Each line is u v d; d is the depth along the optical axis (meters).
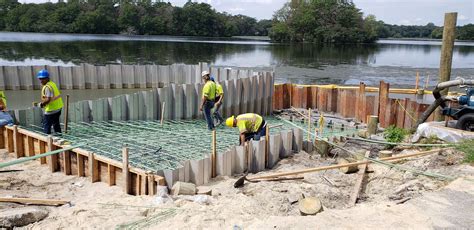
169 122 12.45
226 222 5.79
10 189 7.52
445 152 8.50
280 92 16.97
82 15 80.94
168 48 49.28
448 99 10.45
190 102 13.05
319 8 77.25
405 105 13.84
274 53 48.16
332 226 5.48
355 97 15.30
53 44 47.47
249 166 9.20
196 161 7.95
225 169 8.63
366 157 8.73
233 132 11.36
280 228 5.45
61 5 85.75
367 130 12.84
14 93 17.52
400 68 33.94
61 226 5.80
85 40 57.59
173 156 8.77
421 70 32.53
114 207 6.52
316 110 16.67
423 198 6.30
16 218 5.79
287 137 10.17
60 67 18.59
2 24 84.94
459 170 7.46
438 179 7.27
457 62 39.69
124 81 19.58
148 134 10.55
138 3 88.12
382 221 5.61
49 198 7.19
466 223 5.51
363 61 40.16
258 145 9.19
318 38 76.56
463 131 9.34
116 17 86.25
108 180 7.97
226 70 17.00
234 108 14.38
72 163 8.52
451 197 6.30
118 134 10.40
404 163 8.66
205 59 38.53
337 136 11.64
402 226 5.46
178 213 6.16
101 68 19.17
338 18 76.25
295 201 6.87
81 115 11.38
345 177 8.38
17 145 9.35
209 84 11.28
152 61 34.78
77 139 9.55
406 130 12.08
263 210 6.53
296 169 9.00
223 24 94.00
